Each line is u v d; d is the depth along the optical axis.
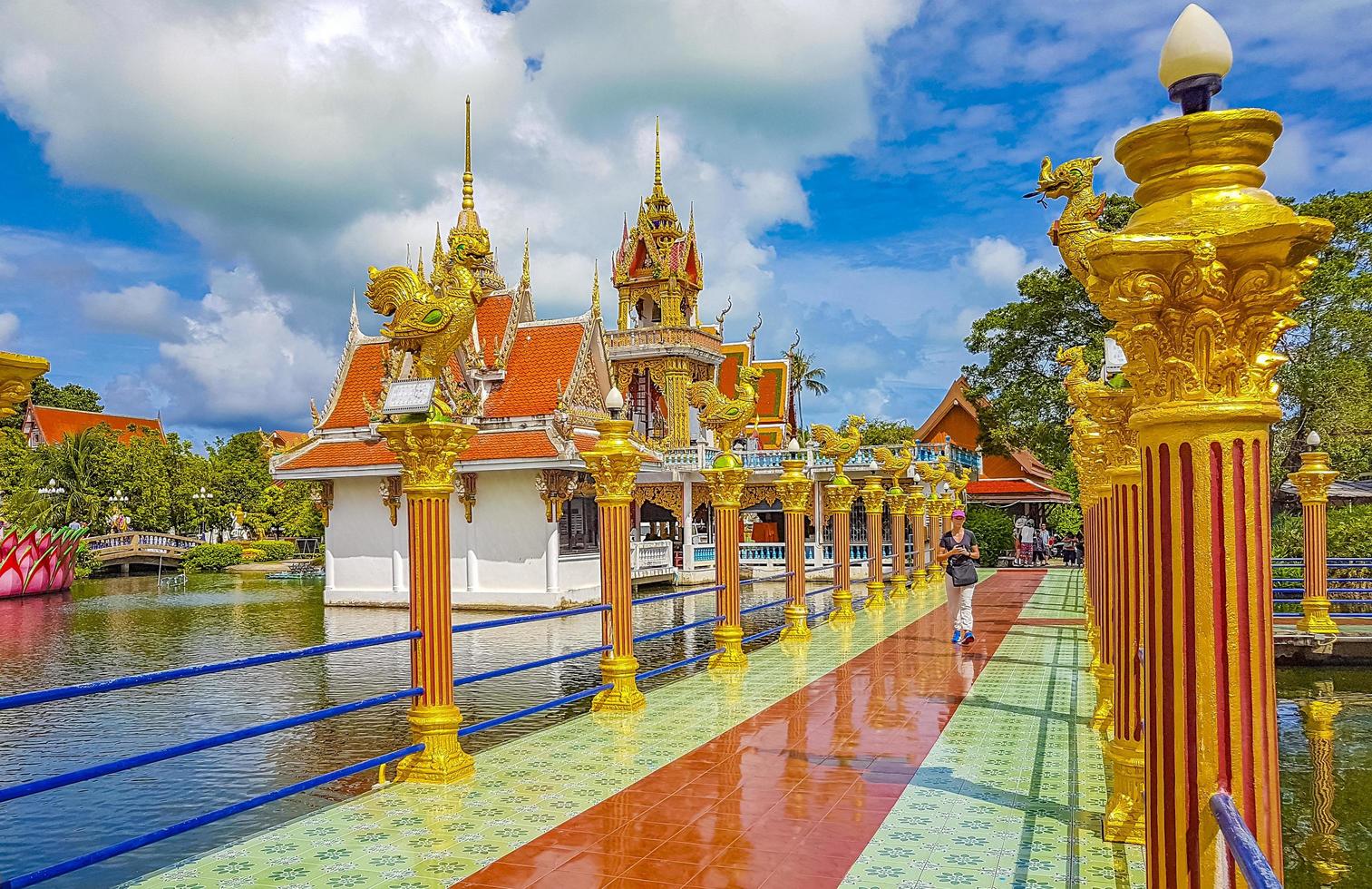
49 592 40.56
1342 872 7.04
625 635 10.12
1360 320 28.03
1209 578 3.09
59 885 8.20
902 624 17.52
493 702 15.55
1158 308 3.17
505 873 5.41
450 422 7.60
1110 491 8.80
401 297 7.85
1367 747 11.02
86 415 77.88
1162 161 3.30
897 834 6.00
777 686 11.29
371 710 14.93
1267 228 2.94
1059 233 5.11
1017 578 30.73
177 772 11.62
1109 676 8.86
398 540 33.25
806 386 72.44
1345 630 17.16
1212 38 3.27
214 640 25.20
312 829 6.21
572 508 37.38
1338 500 33.38
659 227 48.62
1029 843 5.80
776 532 46.28
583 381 35.41
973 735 8.68
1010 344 38.41
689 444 46.81
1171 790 3.17
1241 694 3.04
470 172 32.66
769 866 5.46
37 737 13.67
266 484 72.31
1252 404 3.07
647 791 6.99
